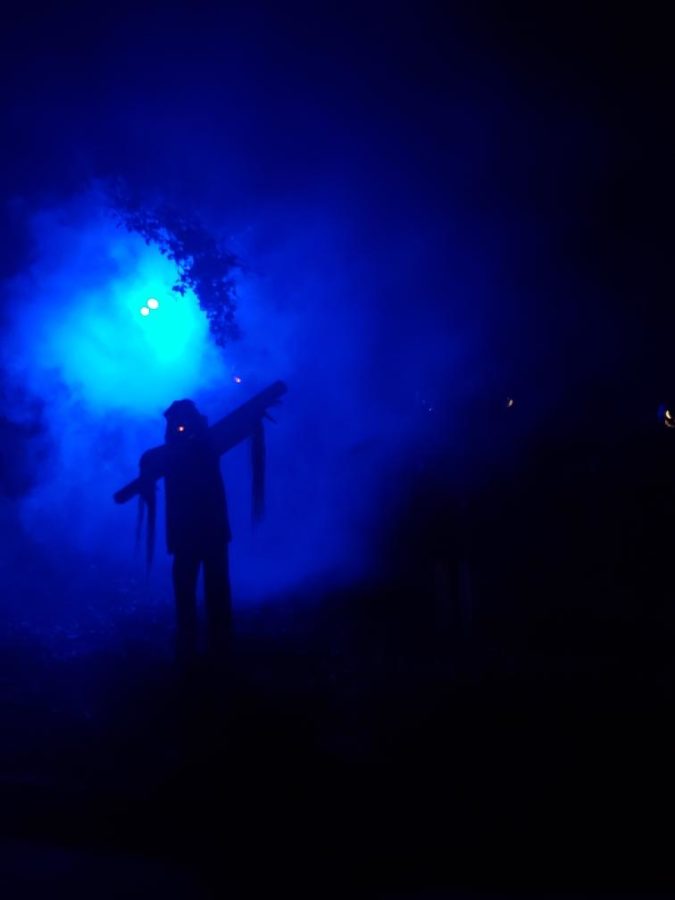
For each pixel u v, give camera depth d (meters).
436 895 5.53
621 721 7.59
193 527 8.88
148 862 6.09
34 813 6.61
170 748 7.48
